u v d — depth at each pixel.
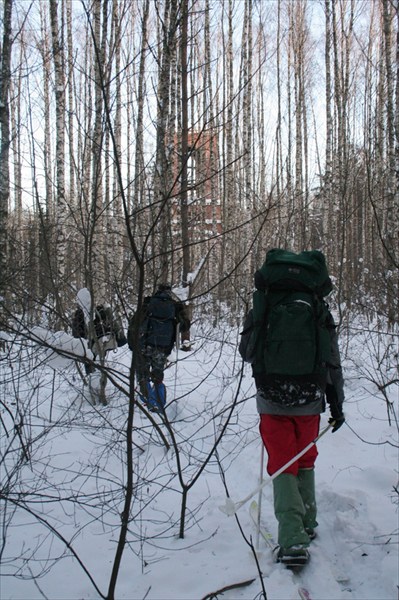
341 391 2.88
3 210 7.10
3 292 3.99
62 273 6.52
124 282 4.30
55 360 3.23
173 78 9.06
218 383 6.17
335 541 2.93
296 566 2.61
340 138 15.57
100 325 5.14
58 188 5.41
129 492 2.41
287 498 2.69
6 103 6.86
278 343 2.71
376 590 2.47
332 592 2.46
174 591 2.48
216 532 3.02
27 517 3.23
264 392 2.78
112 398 5.14
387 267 6.19
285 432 2.80
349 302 7.04
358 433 4.60
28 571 2.64
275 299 2.81
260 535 2.97
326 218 16.47
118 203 7.45
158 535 2.80
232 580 2.54
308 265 2.82
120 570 2.67
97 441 4.43
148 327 4.71
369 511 3.14
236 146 20.42
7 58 6.88
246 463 4.03
